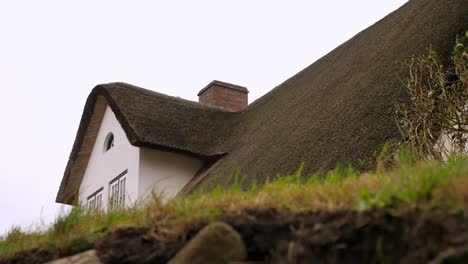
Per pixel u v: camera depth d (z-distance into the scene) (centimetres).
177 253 285
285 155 820
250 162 938
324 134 764
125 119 1177
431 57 607
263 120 1209
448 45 682
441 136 553
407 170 289
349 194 273
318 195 286
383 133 614
